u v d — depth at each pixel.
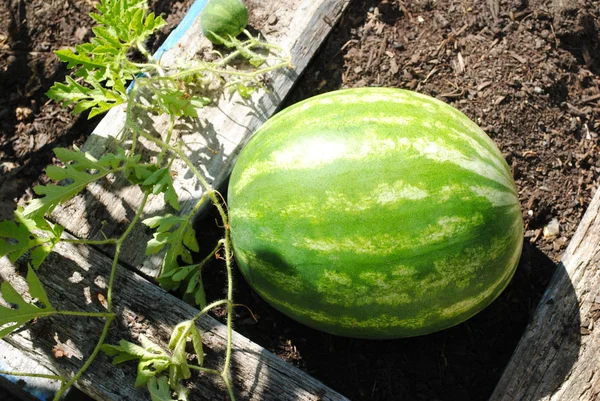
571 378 0.97
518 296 1.08
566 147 1.14
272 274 0.91
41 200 0.94
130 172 1.00
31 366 1.04
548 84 1.15
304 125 0.91
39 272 1.02
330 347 1.07
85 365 0.96
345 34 1.17
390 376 1.06
